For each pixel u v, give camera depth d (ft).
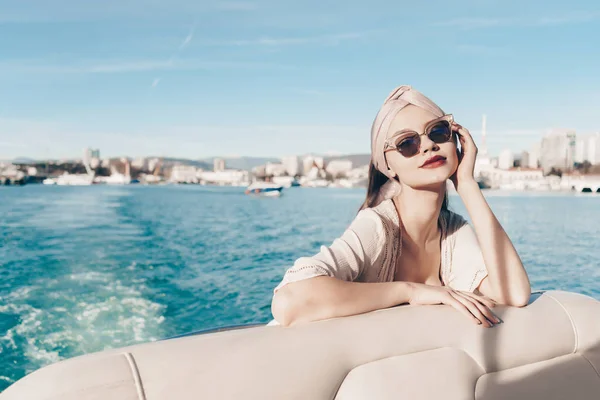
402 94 3.77
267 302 20.35
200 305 19.54
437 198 3.83
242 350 2.72
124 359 2.55
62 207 101.30
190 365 2.57
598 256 32.48
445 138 3.64
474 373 3.18
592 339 3.63
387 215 3.85
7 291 21.52
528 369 3.38
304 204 124.26
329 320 3.11
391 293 3.37
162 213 86.63
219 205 116.37
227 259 33.37
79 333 15.03
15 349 13.44
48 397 2.29
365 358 2.95
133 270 28.19
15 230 54.13
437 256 4.24
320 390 2.77
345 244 3.60
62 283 23.67
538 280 25.02
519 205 101.04
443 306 3.44
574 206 97.30
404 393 2.90
